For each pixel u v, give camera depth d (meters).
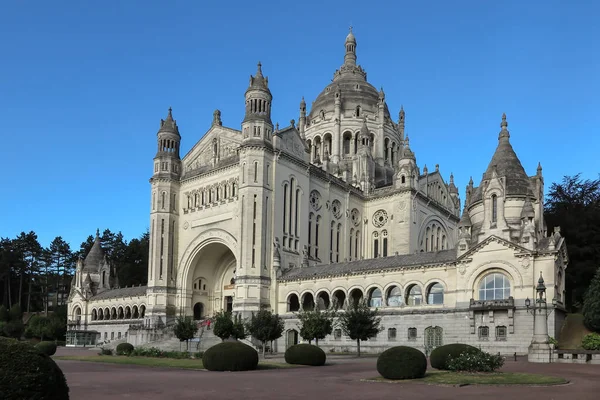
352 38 131.12
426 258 68.75
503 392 27.84
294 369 45.25
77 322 117.56
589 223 75.44
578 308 71.50
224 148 92.69
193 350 71.00
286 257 84.25
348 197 100.50
